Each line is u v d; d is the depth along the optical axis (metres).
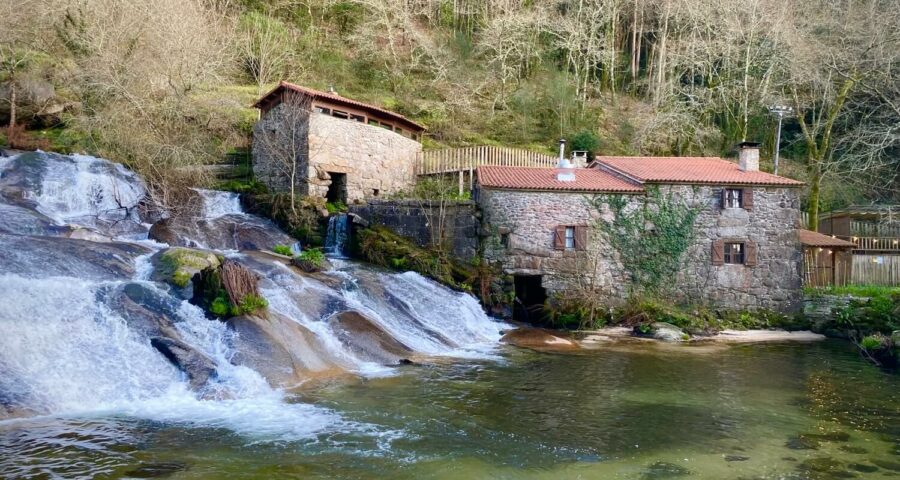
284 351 13.40
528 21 45.44
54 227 17.39
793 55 34.41
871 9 29.81
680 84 43.44
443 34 49.75
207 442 9.10
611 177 24.80
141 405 10.72
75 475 7.55
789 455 9.55
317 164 25.75
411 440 9.63
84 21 29.44
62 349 11.16
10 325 10.95
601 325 22.03
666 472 8.69
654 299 23.16
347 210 25.64
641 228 23.31
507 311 22.20
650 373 15.33
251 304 14.20
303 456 8.72
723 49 38.25
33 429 9.20
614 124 45.09
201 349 12.57
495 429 10.41
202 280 14.70
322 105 27.06
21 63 28.42
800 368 16.41
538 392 13.07
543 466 8.78
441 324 19.11
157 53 28.39
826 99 34.41
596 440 10.03
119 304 12.80
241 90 37.22
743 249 23.66
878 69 29.47
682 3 42.47
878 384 14.68
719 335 21.64
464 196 26.84
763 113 41.47
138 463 8.09
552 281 22.72
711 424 11.16
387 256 23.30
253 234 23.17
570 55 46.00
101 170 22.91
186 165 25.69
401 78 45.62
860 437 10.54
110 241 17.62
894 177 34.34
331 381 13.07
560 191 22.89
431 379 13.77
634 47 51.12
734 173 24.72
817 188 30.97
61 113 27.58
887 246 30.00
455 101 42.66
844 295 22.88
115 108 25.06
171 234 20.50
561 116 42.50
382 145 29.14
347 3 49.00
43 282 12.42
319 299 16.77
